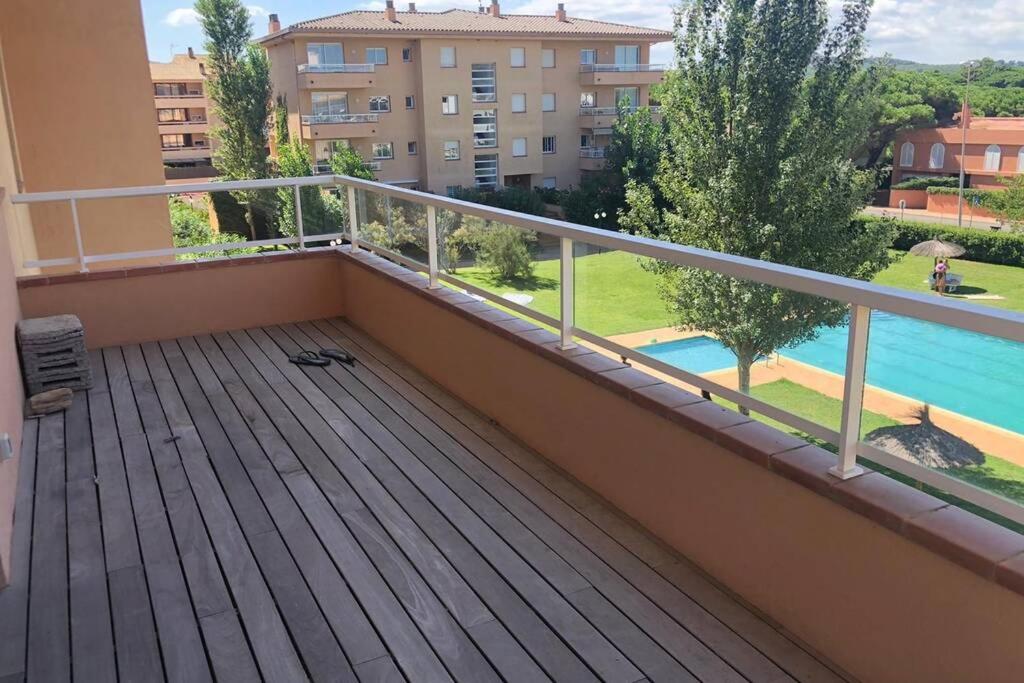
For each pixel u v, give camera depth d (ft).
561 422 10.47
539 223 10.39
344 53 112.06
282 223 19.26
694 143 59.82
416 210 14.78
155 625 7.65
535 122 120.67
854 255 53.47
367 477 10.67
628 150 90.33
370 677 6.81
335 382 14.61
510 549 8.77
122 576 8.50
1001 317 5.12
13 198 15.66
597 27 124.26
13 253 16.31
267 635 7.43
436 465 10.97
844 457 6.56
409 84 115.03
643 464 8.90
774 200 55.93
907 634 6.05
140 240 24.20
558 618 7.52
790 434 7.51
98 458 11.54
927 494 6.18
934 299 5.61
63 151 23.65
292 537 9.19
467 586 8.09
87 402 13.85
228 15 119.85
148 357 16.44
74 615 7.84
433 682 6.72
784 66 55.62
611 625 7.40
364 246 18.13
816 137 55.83
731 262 7.33
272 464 11.17
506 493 10.09
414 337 14.98
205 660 7.12
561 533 9.07
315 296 19.01
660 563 8.41
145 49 24.00
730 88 57.57
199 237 24.27
